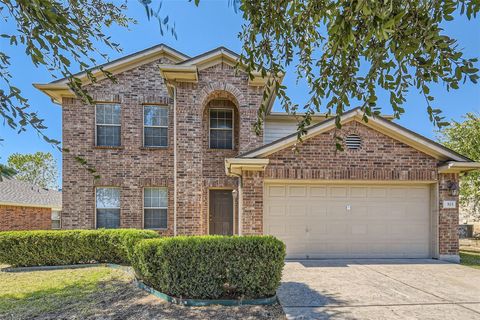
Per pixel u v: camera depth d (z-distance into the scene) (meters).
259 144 10.69
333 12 2.63
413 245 9.06
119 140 11.45
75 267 8.76
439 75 2.48
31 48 2.55
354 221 9.02
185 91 10.45
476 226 17.80
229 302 5.30
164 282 5.64
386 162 8.89
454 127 13.98
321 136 8.80
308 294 5.68
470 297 5.52
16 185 17.62
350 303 5.20
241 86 10.69
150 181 11.24
